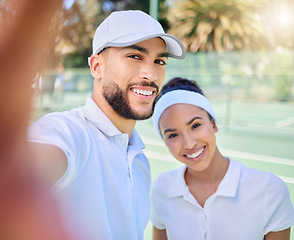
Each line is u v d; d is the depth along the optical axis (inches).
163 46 59.9
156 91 60.7
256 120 423.5
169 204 75.9
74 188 47.8
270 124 400.2
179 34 877.2
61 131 44.0
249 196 68.1
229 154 261.6
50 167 36.0
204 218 69.5
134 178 60.6
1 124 16.0
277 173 202.4
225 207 68.4
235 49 871.1
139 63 57.3
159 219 79.6
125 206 54.5
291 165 221.5
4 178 17.0
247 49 871.1
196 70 679.1
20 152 17.3
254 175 70.1
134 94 57.7
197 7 846.5
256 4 821.9
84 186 48.7
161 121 74.2
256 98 528.7
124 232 54.2
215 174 71.7
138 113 57.9
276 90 516.7
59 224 21.3
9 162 16.9
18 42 15.4
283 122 410.6
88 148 50.1
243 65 761.0
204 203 71.9
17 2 15.4
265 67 740.7
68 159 38.9
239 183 69.6
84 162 49.1
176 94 71.7
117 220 53.4
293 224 68.1
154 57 58.7
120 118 59.8
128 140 63.5
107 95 57.8
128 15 58.3
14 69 15.6
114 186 53.4
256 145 295.9
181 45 61.0
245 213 67.6
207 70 701.9
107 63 58.2
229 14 842.2
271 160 237.6
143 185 64.7
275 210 67.1
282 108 498.6
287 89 508.4
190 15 860.0
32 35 15.5
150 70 57.1
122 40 55.6
